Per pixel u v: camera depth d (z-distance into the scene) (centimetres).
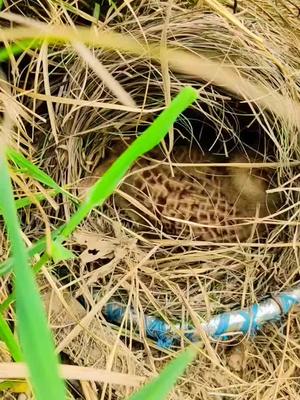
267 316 45
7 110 40
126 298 45
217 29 46
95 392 40
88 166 46
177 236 48
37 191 41
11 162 40
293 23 50
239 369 45
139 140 26
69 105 44
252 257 47
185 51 45
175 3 48
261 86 45
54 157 44
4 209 24
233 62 45
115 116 46
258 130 49
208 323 44
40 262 31
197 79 45
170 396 42
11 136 41
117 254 45
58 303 41
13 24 44
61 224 43
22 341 19
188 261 47
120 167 26
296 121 46
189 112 49
